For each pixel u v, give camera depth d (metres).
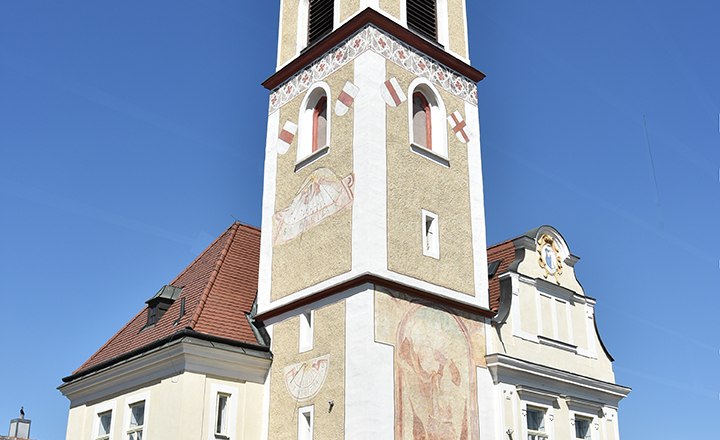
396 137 24.36
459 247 25.03
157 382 23.70
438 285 23.86
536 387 25.39
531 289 26.97
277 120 27.81
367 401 20.78
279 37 29.28
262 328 25.25
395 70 25.22
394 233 23.20
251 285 27.36
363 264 22.22
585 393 27.20
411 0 27.19
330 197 24.28
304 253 24.62
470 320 24.45
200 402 22.73
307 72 27.09
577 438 26.58
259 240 30.06
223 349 23.38
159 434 22.70
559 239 28.94
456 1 28.84
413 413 21.70
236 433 23.20
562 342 27.20
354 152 23.80
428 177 24.91
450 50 27.78
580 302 28.78
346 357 21.81
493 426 23.75
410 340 22.41
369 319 21.59
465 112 27.16
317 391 22.39
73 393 27.39
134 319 28.91
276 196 26.66
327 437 21.59
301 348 23.52
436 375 22.70
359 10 25.66
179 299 27.02
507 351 25.11
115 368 25.11
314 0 28.56
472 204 26.06
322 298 23.28
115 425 24.88
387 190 23.50
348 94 24.83
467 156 26.55
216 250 29.00
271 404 23.83
